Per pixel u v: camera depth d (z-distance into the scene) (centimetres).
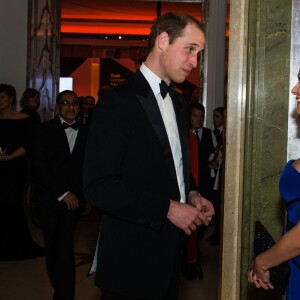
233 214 289
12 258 584
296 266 201
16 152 564
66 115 404
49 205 390
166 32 227
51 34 888
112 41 1820
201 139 638
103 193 211
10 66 875
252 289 287
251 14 287
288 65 292
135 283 223
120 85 229
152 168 223
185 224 217
